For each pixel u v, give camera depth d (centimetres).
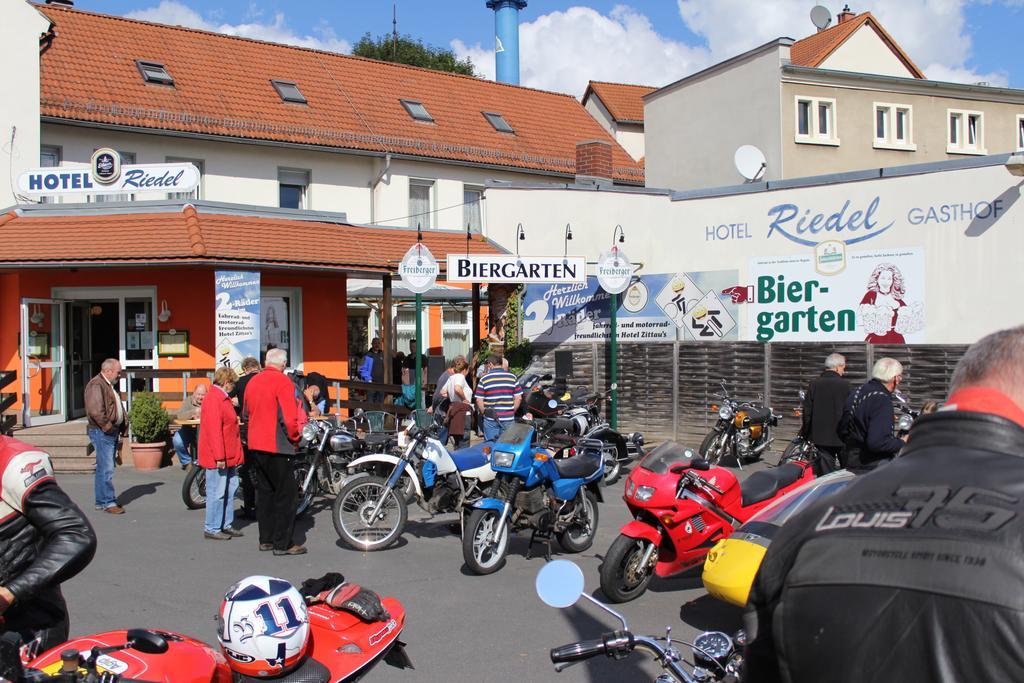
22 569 337
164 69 2286
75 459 1355
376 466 927
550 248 1786
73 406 1652
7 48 1878
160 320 1612
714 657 284
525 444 786
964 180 1289
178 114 2145
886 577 162
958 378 197
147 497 1126
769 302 1509
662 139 2538
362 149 2400
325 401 1395
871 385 739
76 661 295
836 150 2288
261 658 345
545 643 594
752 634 186
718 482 680
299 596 362
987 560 155
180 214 1619
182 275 1612
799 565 176
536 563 811
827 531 177
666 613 661
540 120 3002
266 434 823
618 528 950
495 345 1173
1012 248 1243
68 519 333
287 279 1723
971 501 167
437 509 861
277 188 2322
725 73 2359
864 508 178
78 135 2012
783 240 1494
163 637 348
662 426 1541
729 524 686
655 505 664
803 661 167
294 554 835
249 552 844
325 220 1844
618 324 1697
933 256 1322
